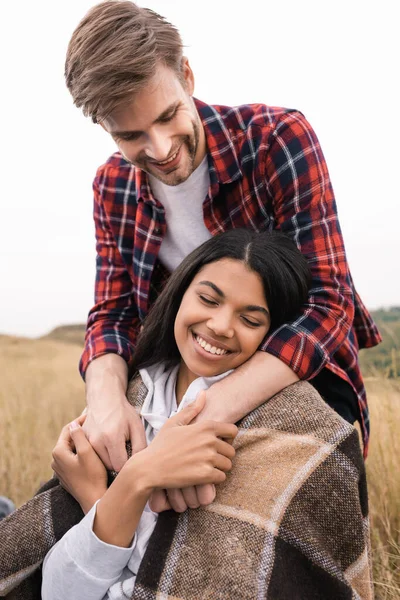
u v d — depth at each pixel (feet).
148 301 7.46
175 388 6.40
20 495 11.59
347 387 6.95
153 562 5.07
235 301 5.66
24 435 14.17
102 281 7.84
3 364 30.30
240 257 5.74
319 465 5.25
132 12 5.82
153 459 5.14
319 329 6.12
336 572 5.11
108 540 5.12
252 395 5.62
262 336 5.86
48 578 5.28
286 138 6.72
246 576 4.80
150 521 5.55
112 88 5.67
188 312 5.81
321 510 5.21
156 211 7.14
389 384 9.67
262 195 6.95
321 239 6.59
